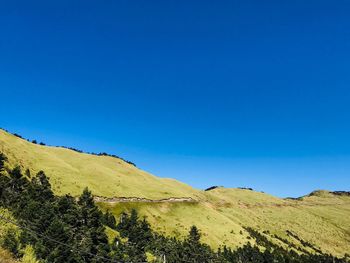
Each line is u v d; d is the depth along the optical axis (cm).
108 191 15088
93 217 6962
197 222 15612
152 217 14575
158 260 8294
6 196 6312
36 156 15700
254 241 16350
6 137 15750
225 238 14800
